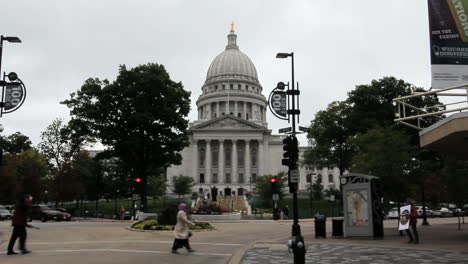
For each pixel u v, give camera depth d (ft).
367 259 49.32
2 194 205.46
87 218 187.73
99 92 167.84
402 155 107.14
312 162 255.29
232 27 557.74
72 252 56.65
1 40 72.08
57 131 213.87
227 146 421.18
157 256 53.21
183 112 179.22
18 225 54.34
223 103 490.49
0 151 66.44
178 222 58.08
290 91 71.82
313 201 304.30
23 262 46.75
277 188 270.26
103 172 294.25
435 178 133.90
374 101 196.13
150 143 166.50
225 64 513.86
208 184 399.03
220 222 145.89
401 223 69.00
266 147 417.08
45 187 230.07
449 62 64.85
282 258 50.93
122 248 62.03
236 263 46.21
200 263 47.57
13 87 70.95
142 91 168.35
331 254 54.54
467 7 65.16
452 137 62.34
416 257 50.47
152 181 288.51
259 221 153.38
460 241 69.97
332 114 235.81
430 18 66.13
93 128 169.68
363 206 77.87
